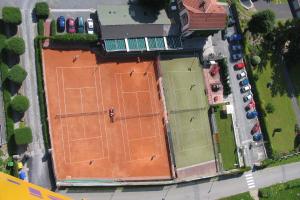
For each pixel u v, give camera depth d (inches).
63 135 3270.2
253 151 4156.0
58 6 3427.7
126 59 3597.4
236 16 4202.8
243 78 4185.5
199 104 3917.3
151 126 3631.9
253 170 4131.4
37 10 3287.4
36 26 3326.8
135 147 3535.9
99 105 3437.5
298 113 4480.8
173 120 3754.9
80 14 3491.6
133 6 3619.6
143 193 3538.4
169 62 3794.3
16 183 2443.4
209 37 4020.7
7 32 3223.4
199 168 3823.8
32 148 3164.4
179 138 3764.8
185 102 3838.6
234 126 4077.3
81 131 3339.1
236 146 4057.6
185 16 3668.8
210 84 3993.6
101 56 3506.4
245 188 4060.0
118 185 3388.3
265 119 4220.0
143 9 3641.7
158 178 3587.6
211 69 4013.3
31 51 3277.6
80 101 3376.0
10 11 3134.8
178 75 3828.7
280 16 4475.9
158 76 3705.7
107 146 3420.3
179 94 3814.0
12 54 3203.7
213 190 3890.3
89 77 3437.5
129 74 3595.0
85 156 3321.9
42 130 3213.6
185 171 3745.1
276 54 4421.8
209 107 3964.1
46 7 3309.5
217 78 4040.4
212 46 4033.0
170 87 3772.1
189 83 3880.4
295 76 4510.3
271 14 4062.5
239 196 3996.1
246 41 4217.5
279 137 4296.3
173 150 3686.0
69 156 3265.3
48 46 3326.8
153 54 3700.8
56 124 3260.3
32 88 3238.2
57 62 3346.5
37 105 3230.8
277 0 4493.1
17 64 3211.1
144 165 3550.7
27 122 3181.6
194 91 3900.1
